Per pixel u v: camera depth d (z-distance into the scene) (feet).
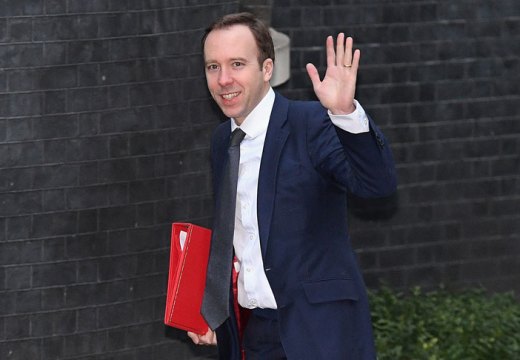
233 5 30.91
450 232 39.11
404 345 33.37
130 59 28.58
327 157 19.15
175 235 21.43
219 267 20.24
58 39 27.37
